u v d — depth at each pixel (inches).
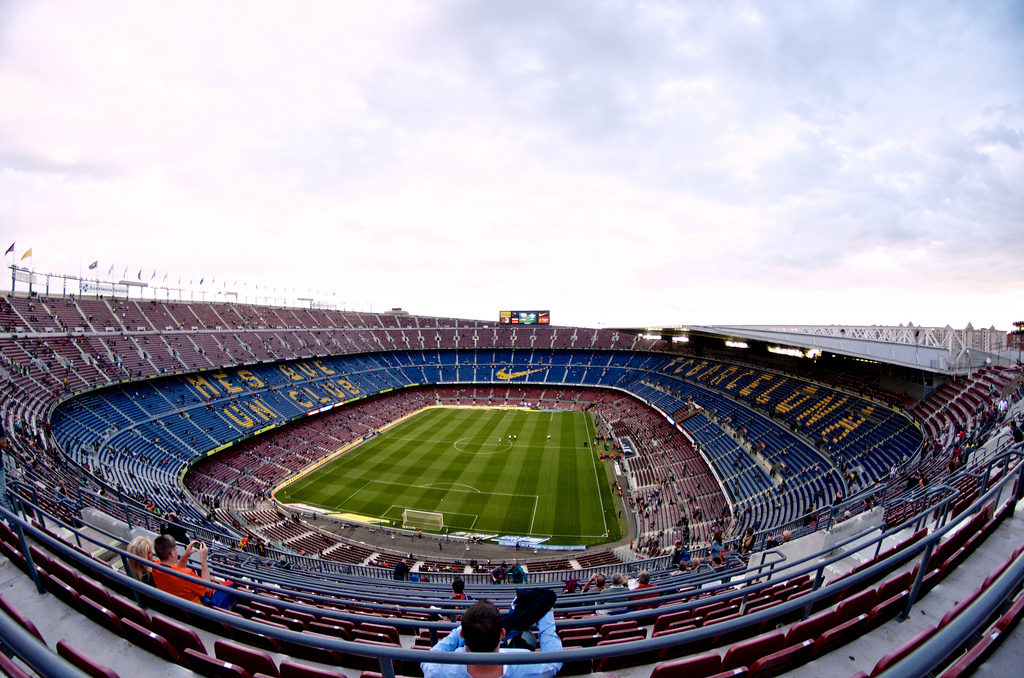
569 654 152.2
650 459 2283.5
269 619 349.1
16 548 390.0
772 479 1649.9
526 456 2453.2
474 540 1604.3
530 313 4911.4
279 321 3880.4
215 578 540.4
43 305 2465.6
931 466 941.8
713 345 3543.3
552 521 1736.0
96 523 609.9
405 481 2112.5
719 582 610.5
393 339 4547.2
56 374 2037.4
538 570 1400.1
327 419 3004.4
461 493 1982.0
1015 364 1549.0
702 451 2092.8
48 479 937.5
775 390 2375.7
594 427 3053.6
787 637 255.1
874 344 1593.3
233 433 2399.1
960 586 311.6
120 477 1563.7
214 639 308.3
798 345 1895.9
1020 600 204.2
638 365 3976.4
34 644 139.1
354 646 158.2
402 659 153.6
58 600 301.3
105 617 270.5
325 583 711.7
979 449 834.2
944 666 205.9
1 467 599.2
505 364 4372.5
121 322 2733.8
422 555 1520.7
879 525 634.8
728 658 234.7
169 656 245.8
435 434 2893.7
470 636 163.8
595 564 1435.8
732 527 1422.2
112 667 243.8
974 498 520.1
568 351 4478.3
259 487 2043.6
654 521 1688.0
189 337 2970.0
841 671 239.0
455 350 4596.5
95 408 2074.3
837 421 1808.6
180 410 2395.4
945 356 1440.7
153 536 586.9
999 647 196.9
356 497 1947.6
